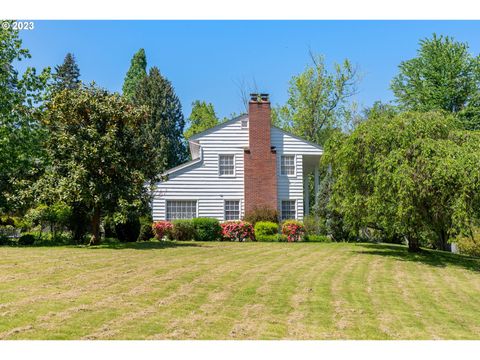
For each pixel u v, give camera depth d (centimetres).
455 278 1452
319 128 4612
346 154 1894
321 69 4525
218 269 1312
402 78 3969
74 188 1669
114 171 1786
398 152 1717
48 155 1775
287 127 4894
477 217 1680
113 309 826
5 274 1095
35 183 1748
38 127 2139
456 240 1666
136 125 1878
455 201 1623
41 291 936
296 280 1214
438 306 1034
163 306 872
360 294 1096
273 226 2566
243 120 2831
